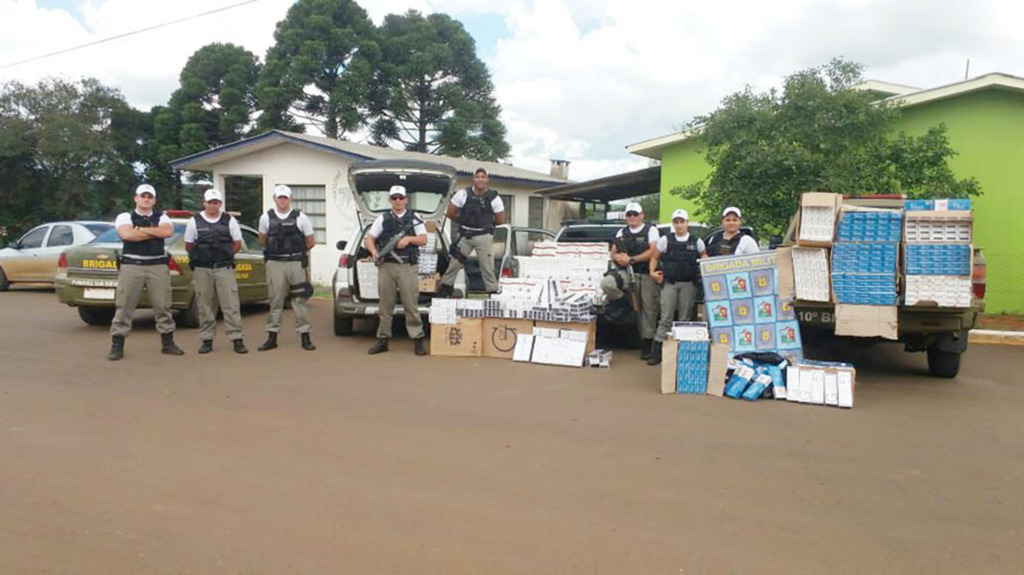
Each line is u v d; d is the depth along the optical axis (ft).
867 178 36.78
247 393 21.67
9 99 76.48
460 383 23.70
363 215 32.99
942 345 24.25
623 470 15.34
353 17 104.01
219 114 99.55
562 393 22.48
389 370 25.61
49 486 13.99
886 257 22.22
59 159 77.36
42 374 23.99
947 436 18.12
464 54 112.57
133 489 13.89
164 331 27.73
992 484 14.74
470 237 31.14
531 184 67.82
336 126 99.86
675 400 21.75
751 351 23.50
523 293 28.60
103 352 28.12
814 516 13.04
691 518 12.89
